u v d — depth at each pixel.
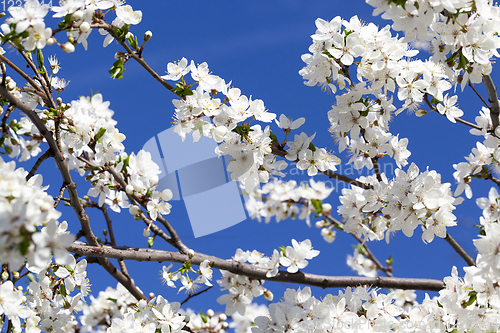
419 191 2.73
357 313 2.91
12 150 2.48
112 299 3.61
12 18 2.03
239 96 2.71
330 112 2.92
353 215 3.06
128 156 2.77
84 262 2.96
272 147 2.88
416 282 2.96
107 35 2.69
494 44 2.68
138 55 2.69
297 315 2.84
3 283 2.43
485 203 3.14
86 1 2.47
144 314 3.12
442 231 2.75
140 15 2.64
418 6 2.30
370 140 3.03
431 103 3.13
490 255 2.23
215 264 2.96
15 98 2.24
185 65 2.80
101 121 2.85
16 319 2.49
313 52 2.87
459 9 2.50
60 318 3.01
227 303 3.16
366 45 2.72
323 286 2.99
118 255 2.61
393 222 2.89
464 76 2.78
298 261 2.96
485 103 2.97
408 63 2.81
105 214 3.23
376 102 2.94
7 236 1.54
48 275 2.94
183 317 3.10
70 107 2.77
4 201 1.70
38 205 1.69
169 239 2.98
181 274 3.13
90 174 2.96
